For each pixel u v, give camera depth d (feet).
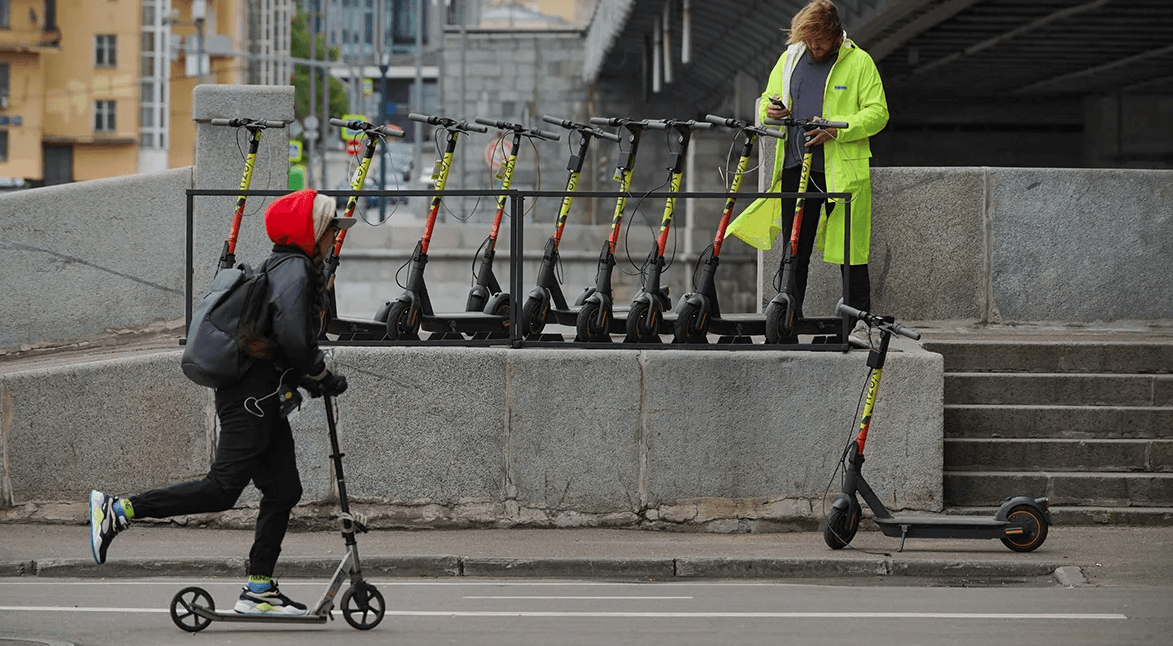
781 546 77.92
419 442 82.99
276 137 95.81
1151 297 102.47
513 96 409.49
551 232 291.99
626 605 64.23
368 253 286.87
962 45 280.51
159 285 96.68
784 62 89.04
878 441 82.99
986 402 90.02
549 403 82.69
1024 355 91.81
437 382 82.84
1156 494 85.10
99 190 96.02
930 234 102.17
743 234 87.10
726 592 68.44
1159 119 400.26
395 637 56.34
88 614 61.05
